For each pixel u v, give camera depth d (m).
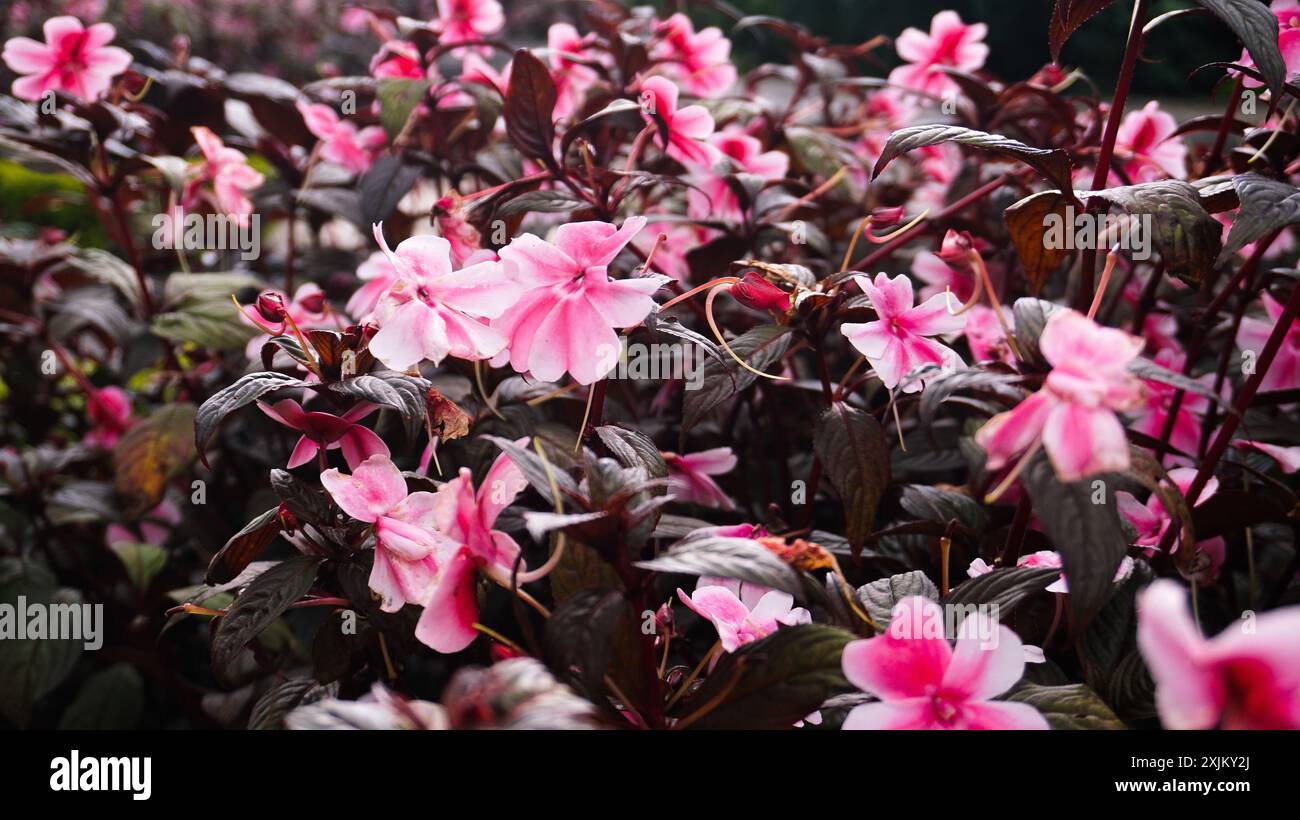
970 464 0.75
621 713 0.59
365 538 0.65
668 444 0.87
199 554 1.05
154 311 1.00
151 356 0.99
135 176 1.07
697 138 0.80
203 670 1.04
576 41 1.00
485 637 0.68
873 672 0.56
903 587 0.63
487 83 0.94
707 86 1.05
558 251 0.62
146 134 1.05
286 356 0.76
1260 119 0.93
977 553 0.70
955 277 0.88
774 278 0.68
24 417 1.17
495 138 1.03
